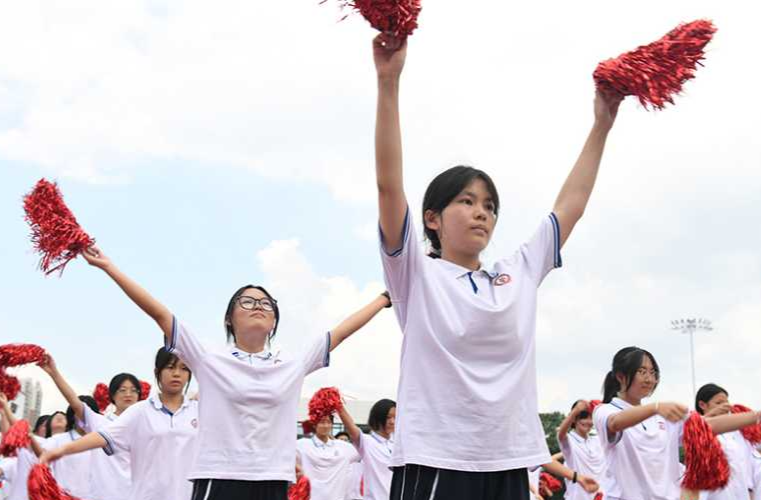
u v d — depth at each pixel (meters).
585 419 11.48
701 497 9.05
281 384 5.86
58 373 7.98
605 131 3.73
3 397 7.56
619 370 7.31
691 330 43.44
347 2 3.03
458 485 3.08
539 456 3.22
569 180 3.71
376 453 10.77
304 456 12.14
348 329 6.16
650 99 3.46
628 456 7.10
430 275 3.33
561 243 3.60
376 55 3.12
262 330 6.08
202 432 5.75
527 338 3.31
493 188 3.56
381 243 3.31
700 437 3.98
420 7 3.02
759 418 4.24
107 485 9.24
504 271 3.43
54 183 5.27
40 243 5.12
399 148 3.18
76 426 10.05
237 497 5.63
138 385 9.59
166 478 6.89
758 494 9.73
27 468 10.02
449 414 3.14
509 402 3.17
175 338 5.68
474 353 3.20
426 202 3.62
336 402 10.34
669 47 3.49
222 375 5.76
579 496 11.15
